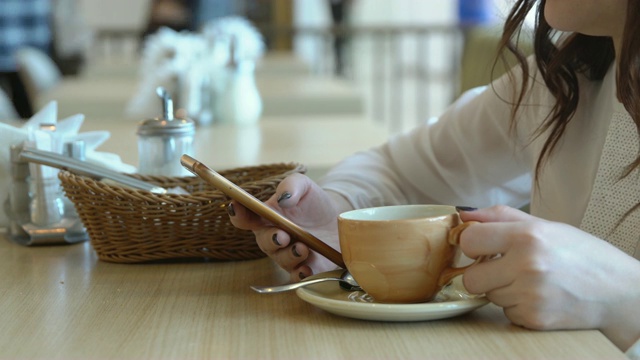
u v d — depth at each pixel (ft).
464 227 2.77
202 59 9.46
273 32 19.31
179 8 19.54
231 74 9.51
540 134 3.96
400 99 26.76
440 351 2.53
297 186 3.54
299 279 3.35
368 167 4.68
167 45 9.50
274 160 6.66
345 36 25.43
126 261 3.88
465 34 17.51
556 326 2.70
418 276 2.79
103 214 3.84
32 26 20.97
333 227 3.72
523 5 3.85
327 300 2.84
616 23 3.45
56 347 2.65
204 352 2.56
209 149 7.47
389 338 2.65
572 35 3.75
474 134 4.48
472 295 3.00
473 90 4.78
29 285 3.49
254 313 2.98
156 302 3.17
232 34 9.50
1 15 20.65
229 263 3.91
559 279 2.67
